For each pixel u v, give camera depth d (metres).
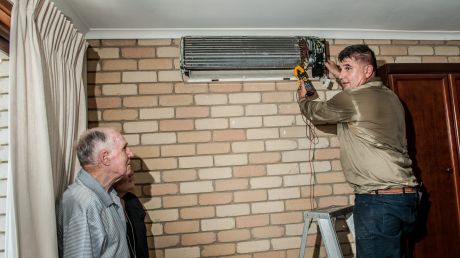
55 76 1.59
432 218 2.15
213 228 2.19
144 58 2.23
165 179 2.18
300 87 2.16
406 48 2.49
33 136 1.33
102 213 1.40
